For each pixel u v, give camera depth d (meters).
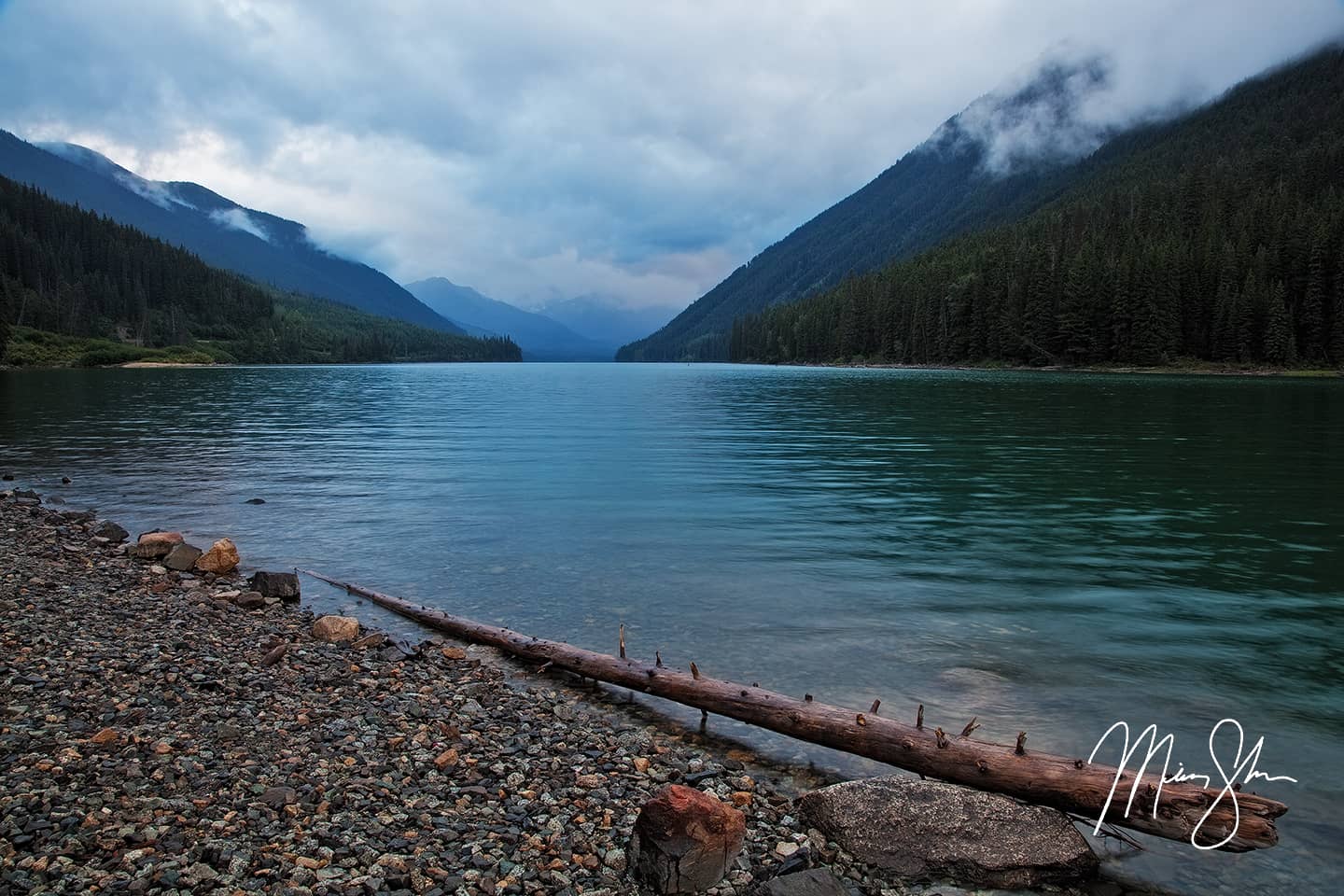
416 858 5.30
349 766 6.68
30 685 7.98
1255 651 9.83
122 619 10.80
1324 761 7.15
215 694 8.17
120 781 6.07
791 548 15.31
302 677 8.97
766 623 10.93
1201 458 28.17
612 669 8.97
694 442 34.12
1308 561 14.20
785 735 7.80
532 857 5.41
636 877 5.21
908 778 6.34
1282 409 50.91
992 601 11.85
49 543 15.53
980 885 5.54
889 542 15.74
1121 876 5.66
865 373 129.75
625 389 90.25
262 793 6.04
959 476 24.36
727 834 5.28
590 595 12.37
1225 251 122.25
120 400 61.91
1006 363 139.62
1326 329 116.38
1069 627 10.69
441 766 6.77
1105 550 15.09
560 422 45.66
